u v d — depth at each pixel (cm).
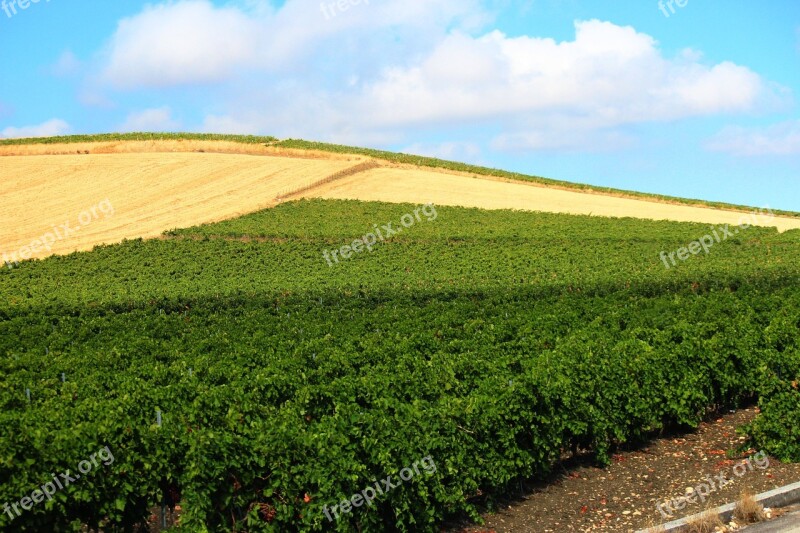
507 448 1475
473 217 6612
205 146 9725
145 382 1862
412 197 7406
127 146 9550
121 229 6219
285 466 1227
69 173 8162
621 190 9056
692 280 4422
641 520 1351
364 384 1767
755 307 3167
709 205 8338
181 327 3203
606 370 1753
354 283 4816
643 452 1797
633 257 5456
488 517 1423
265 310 3838
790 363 2023
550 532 1330
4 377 2139
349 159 9225
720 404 2116
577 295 4031
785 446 1642
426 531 1325
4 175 8100
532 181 9112
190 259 5409
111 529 1227
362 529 1265
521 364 1902
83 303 4200
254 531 1226
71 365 2250
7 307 4062
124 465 1195
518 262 5309
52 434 1215
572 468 1691
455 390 1838
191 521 1186
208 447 1192
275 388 1877
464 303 3762
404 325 2969
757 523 1281
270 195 7262
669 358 1897
